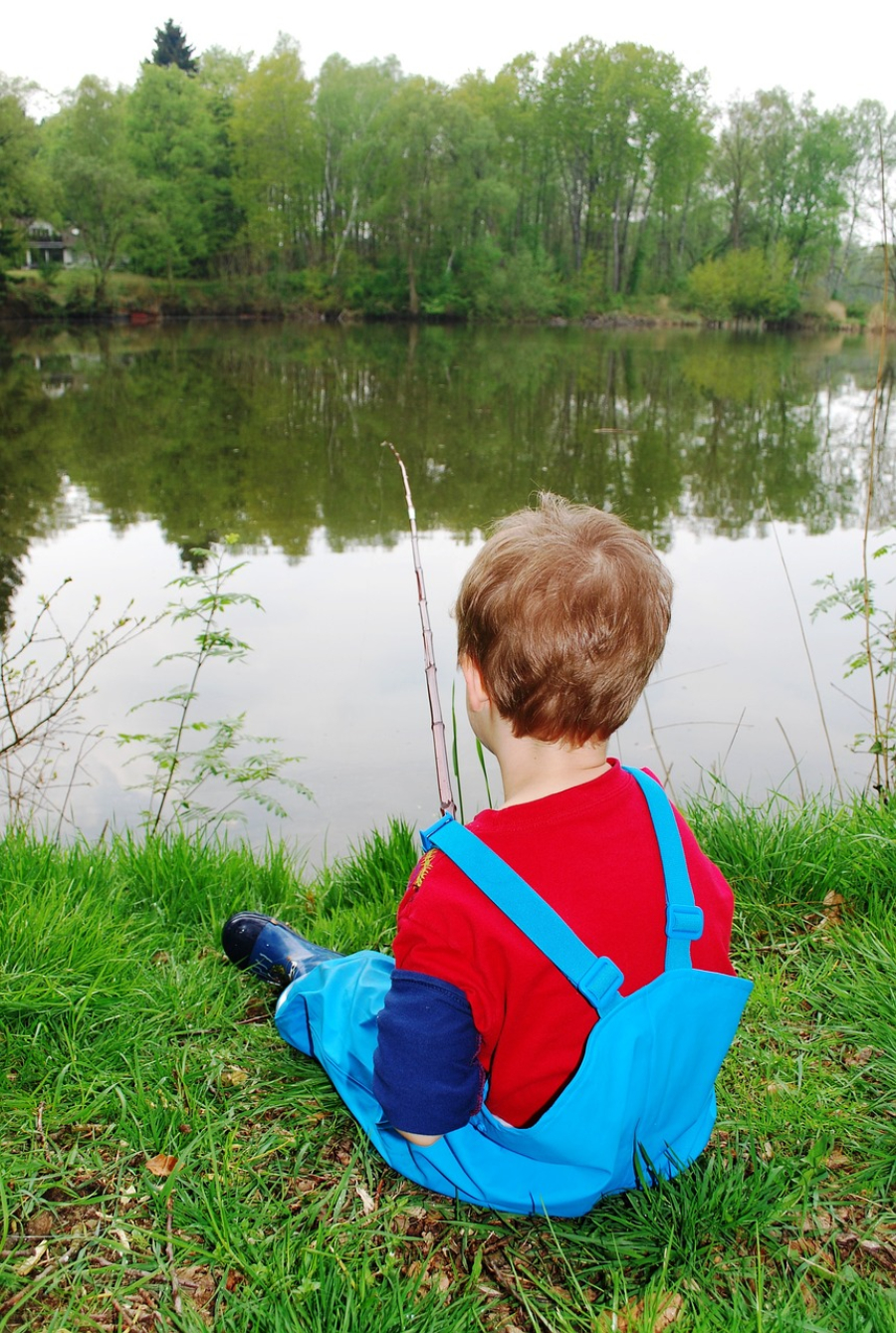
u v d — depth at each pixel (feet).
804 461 43.47
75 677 19.08
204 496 36.88
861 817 9.37
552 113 197.57
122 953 7.30
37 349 103.04
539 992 3.95
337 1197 5.10
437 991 3.95
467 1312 4.46
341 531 31.71
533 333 148.25
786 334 158.71
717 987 4.22
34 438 48.49
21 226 149.59
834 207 169.58
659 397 67.05
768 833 9.04
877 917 7.94
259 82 178.40
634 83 195.52
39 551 29.17
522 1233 4.85
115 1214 5.05
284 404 62.54
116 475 40.40
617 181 201.26
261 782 15.17
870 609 12.30
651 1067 4.10
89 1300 4.58
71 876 8.63
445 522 32.91
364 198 179.83
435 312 173.58
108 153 162.40
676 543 29.71
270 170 177.78
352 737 16.76
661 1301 4.49
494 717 4.16
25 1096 5.82
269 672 19.75
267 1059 6.20
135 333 133.28
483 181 174.09
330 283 176.86
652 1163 4.78
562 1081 4.12
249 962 7.09
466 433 51.47
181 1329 4.44
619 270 202.80
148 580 26.32
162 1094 5.86
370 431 51.83
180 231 172.65
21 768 15.25
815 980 7.11
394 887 9.71
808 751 16.03
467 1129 4.66
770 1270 4.73
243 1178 5.27
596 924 3.95
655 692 18.49
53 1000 6.45
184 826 13.60
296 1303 4.49
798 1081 6.06
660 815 4.25
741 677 19.16
